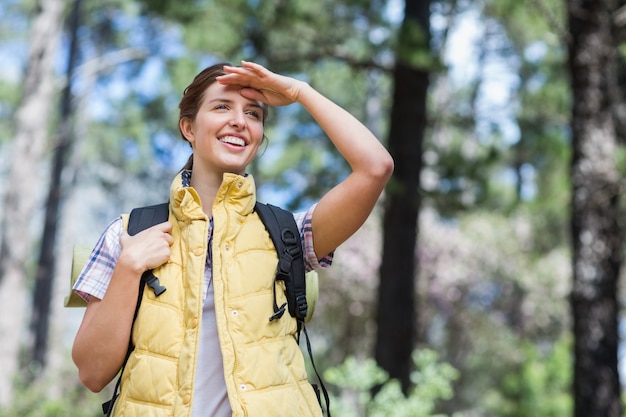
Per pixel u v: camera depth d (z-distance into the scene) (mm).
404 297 8633
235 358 1991
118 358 2064
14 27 21156
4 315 12078
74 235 24422
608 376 6500
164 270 2080
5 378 11648
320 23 8766
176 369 1991
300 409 2043
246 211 2150
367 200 2191
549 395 11719
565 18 8203
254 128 2223
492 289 18406
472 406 17391
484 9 14281
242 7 8281
